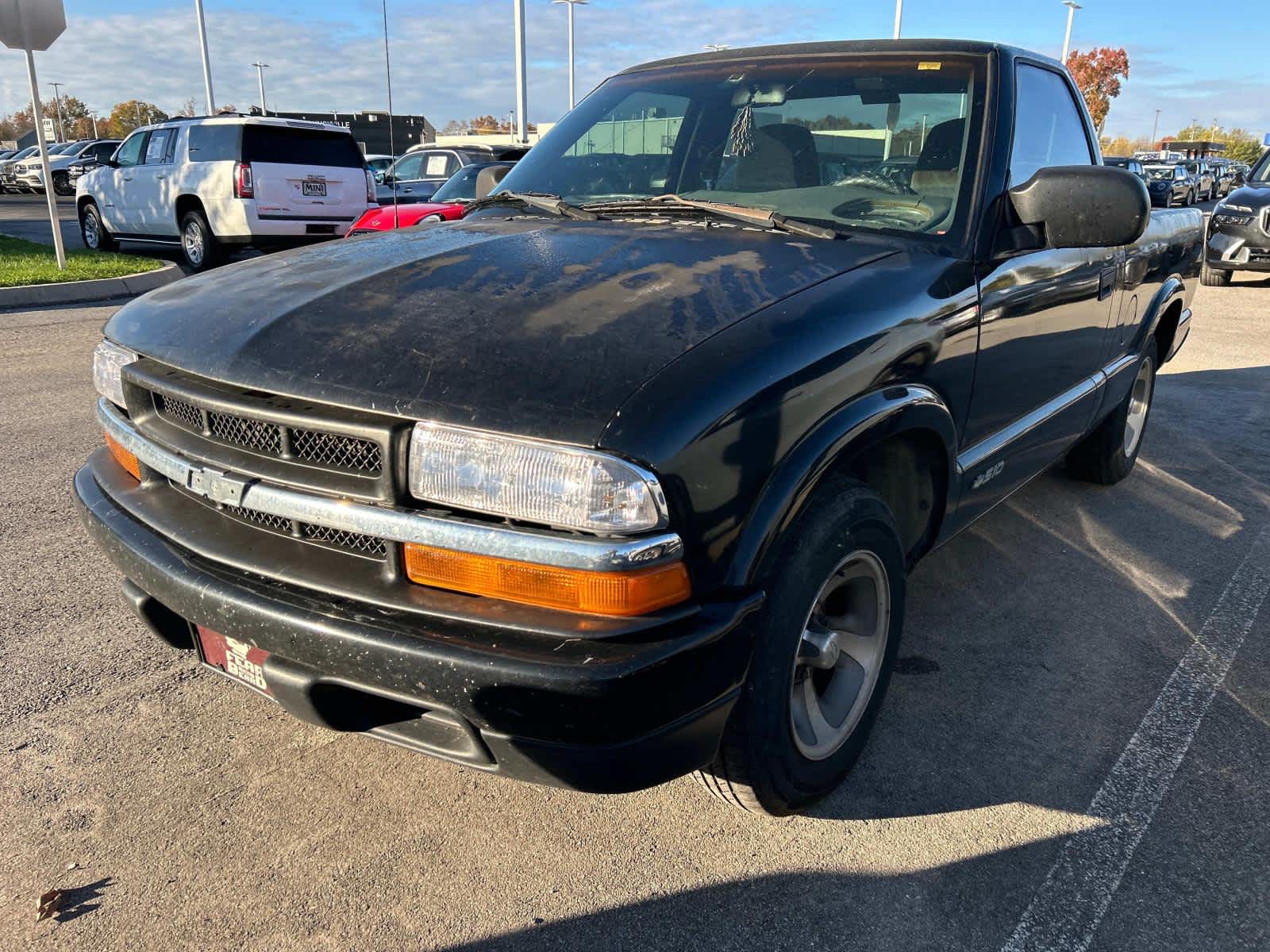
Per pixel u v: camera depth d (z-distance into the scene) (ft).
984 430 9.37
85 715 8.76
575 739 5.49
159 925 6.46
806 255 7.96
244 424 6.45
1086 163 12.32
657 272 7.23
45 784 7.81
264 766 8.16
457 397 5.72
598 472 5.37
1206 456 17.85
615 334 6.13
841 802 7.88
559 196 10.38
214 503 6.93
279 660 6.23
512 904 6.73
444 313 6.51
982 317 8.49
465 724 5.74
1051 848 7.39
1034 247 9.07
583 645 5.45
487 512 5.63
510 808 7.74
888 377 7.22
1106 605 11.61
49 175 35.01
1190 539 13.75
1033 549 13.28
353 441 5.96
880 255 8.17
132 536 7.03
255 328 6.64
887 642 8.03
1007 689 9.65
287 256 8.39
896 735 8.82
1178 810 7.86
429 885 6.88
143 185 42.88
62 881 6.81
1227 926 6.67
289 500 6.12
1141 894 6.94
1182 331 16.70
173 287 8.11
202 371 6.54
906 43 10.00
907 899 6.86
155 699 9.05
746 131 9.96
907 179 9.11
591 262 7.49
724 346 6.14
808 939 6.49
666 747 5.74
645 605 5.54
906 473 8.53
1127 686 9.76
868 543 7.30
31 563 11.73
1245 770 8.42
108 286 33.22
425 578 5.86
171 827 7.39
